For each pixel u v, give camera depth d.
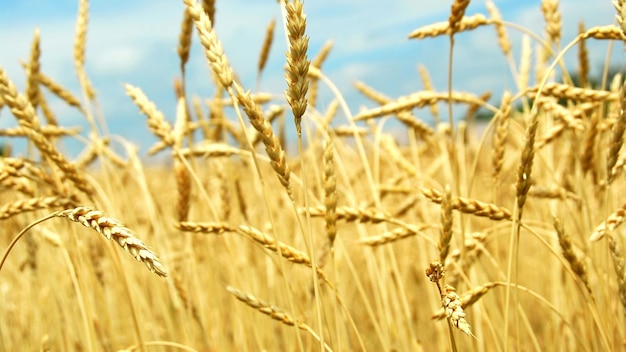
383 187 1.46
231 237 1.47
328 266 1.49
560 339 1.37
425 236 1.12
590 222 1.25
